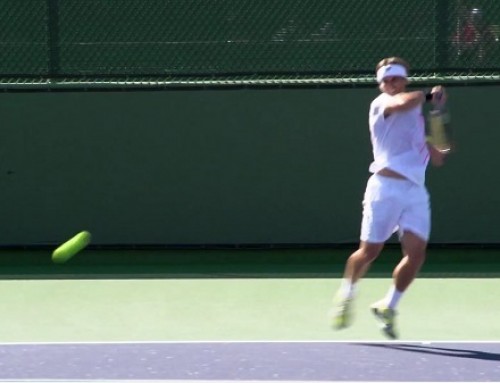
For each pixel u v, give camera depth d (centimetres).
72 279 2003
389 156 1521
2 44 2220
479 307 1781
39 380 1351
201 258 2191
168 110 2227
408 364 1424
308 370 1395
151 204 2247
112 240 2253
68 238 2250
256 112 2222
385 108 1512
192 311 1759
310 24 2211
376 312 1530
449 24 2205
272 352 1490
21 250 2261
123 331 1627
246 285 1945
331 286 1933
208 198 2241
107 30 2217
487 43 2205
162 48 2219
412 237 1515
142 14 2214
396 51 2208
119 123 2231
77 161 2236
